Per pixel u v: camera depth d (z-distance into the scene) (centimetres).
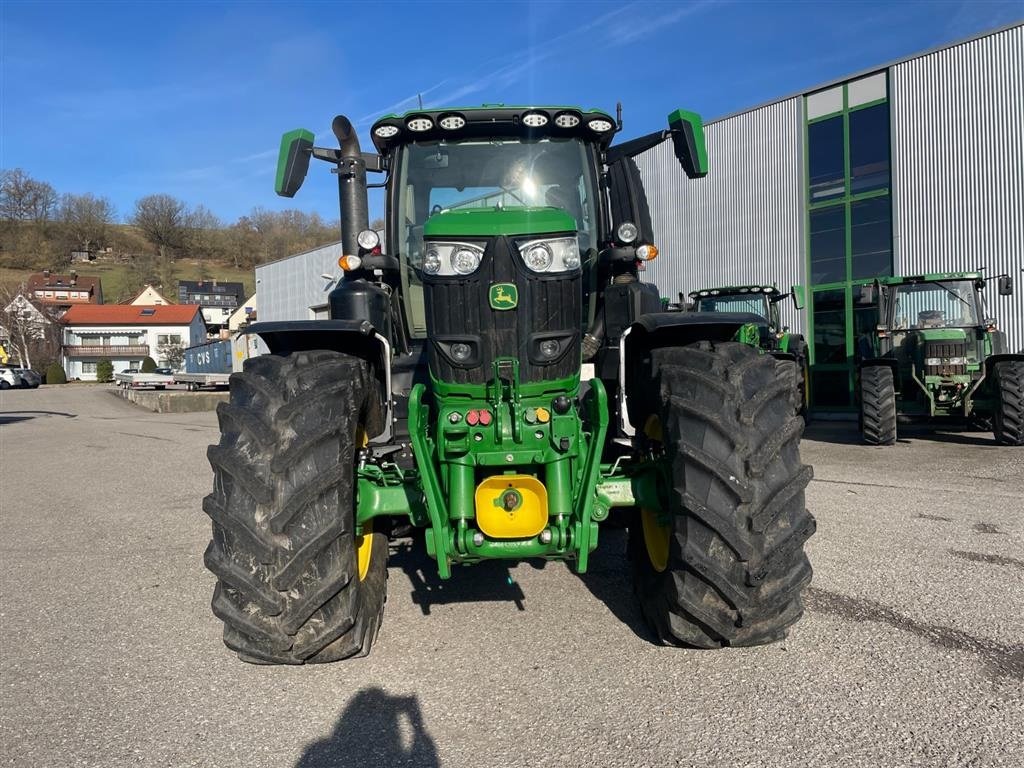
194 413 2081
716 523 264
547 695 271
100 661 320
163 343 6738
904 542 477
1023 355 940
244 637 275
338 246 2700
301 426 272
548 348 289
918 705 258
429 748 238
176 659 320
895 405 983
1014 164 1288
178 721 262
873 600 366
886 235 1455
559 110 369
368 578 325
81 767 234
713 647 291
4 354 5556
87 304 7725
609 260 360
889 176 1444
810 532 272
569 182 390
